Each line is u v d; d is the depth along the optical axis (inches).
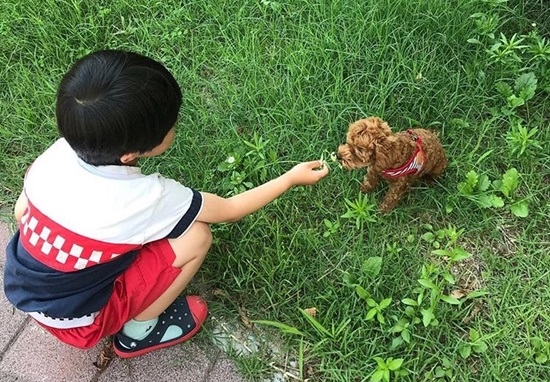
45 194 35.8
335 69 54.9
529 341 43.1
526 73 54.0
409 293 45.3
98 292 38.3
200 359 44.0
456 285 46.3
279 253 46.9
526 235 47.9
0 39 59.9
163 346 43.9
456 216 49.0
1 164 53.9
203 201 39.6
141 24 61.1
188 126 53.8
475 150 50.4
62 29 60.9
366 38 56.1
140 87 33.4
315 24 57.6
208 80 57.6
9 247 38.7
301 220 49.4
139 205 36.2
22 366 44.1
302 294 46.4
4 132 54.6
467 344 42.4
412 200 49.8
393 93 53.7
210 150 52.8
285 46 57.7
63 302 37.3
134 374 43.6
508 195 48.4
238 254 47.4
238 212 42.0
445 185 50.1
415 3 56.9
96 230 35.5
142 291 39.7
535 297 45.1
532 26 56.8
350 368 42.6
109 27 61.1
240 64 56.3
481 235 48.4
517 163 50.9
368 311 43.8
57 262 36.1
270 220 49.4
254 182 51.0
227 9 60.7
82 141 33.9
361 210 47.4
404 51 55.6
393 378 42.1
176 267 40.1
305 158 51.6
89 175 35.5
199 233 40.1
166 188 37.6
